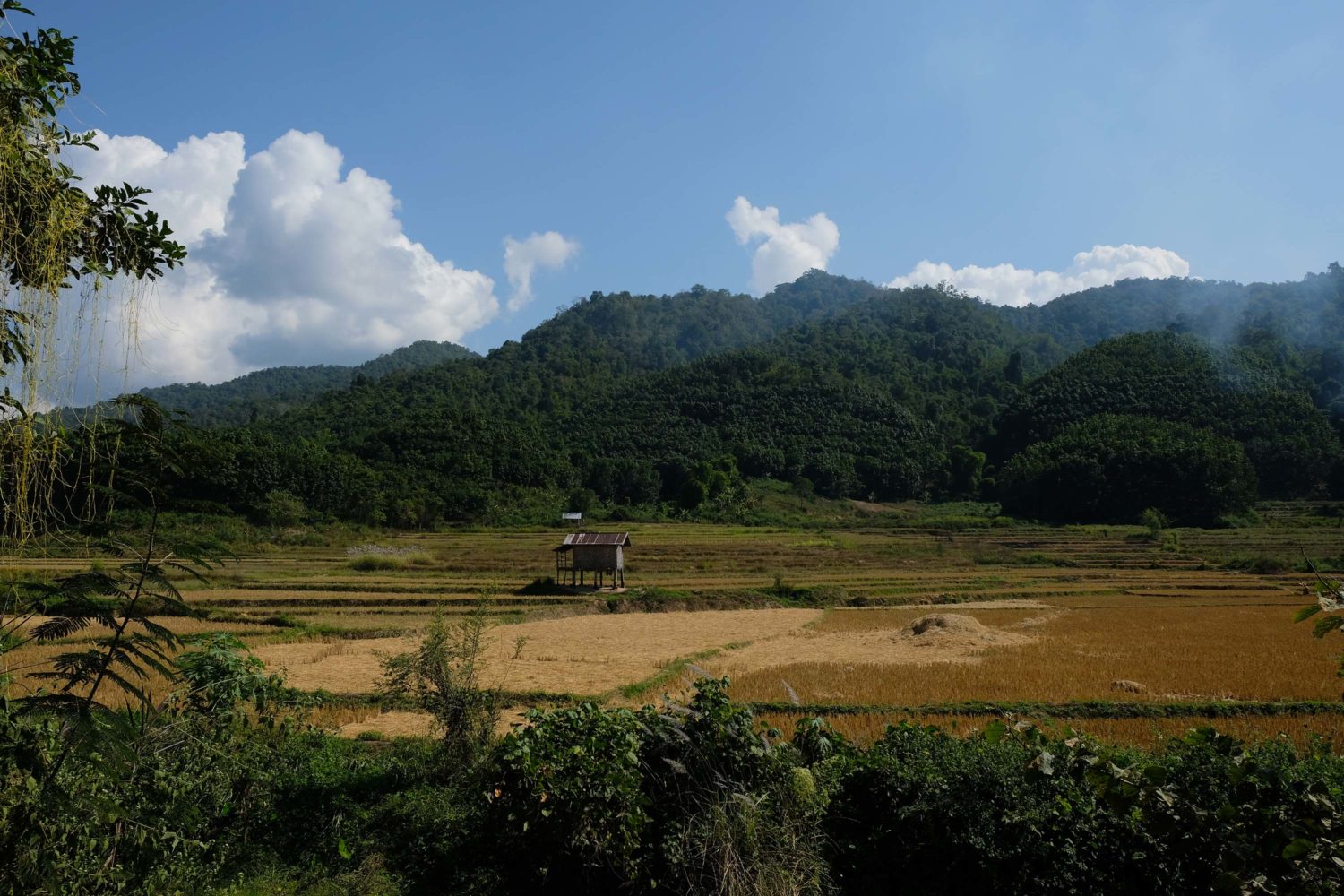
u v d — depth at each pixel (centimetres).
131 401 470
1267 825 452
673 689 1961
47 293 481
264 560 4862
